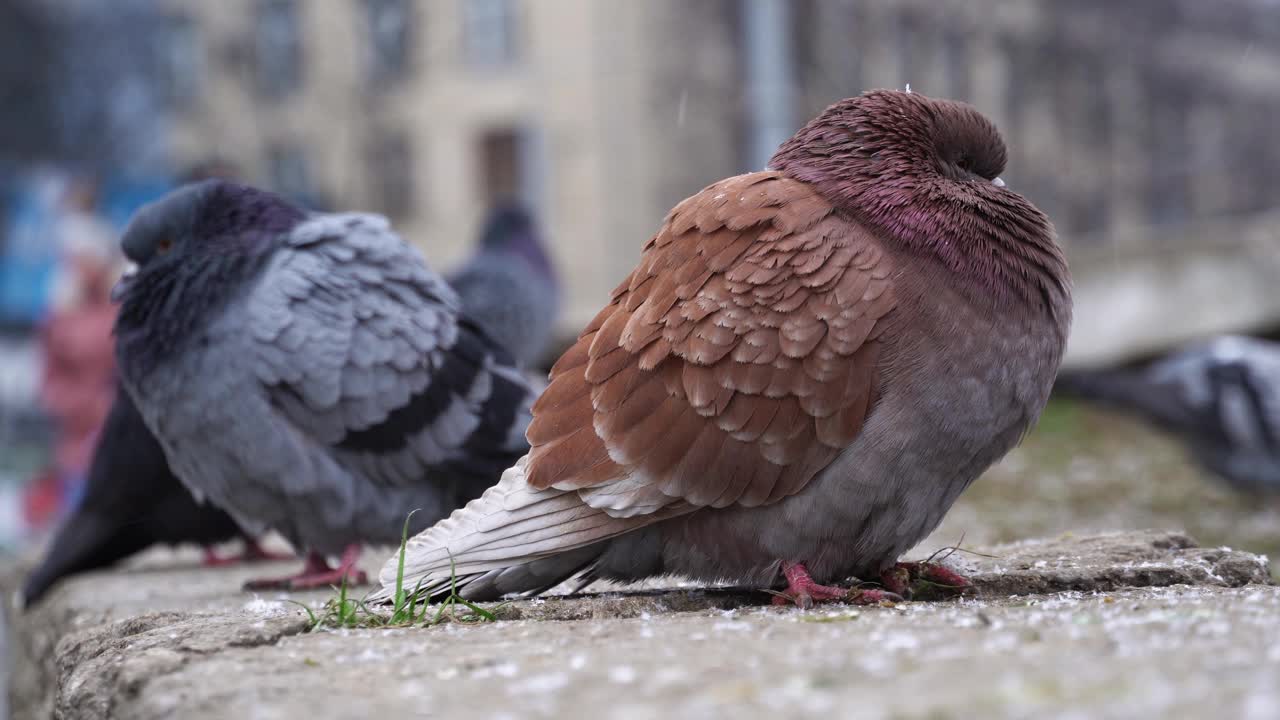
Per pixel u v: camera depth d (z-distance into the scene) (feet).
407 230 69.62
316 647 9.23
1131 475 33.30
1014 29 75.87
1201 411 29.50
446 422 14.30
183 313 13.96
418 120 67.77
